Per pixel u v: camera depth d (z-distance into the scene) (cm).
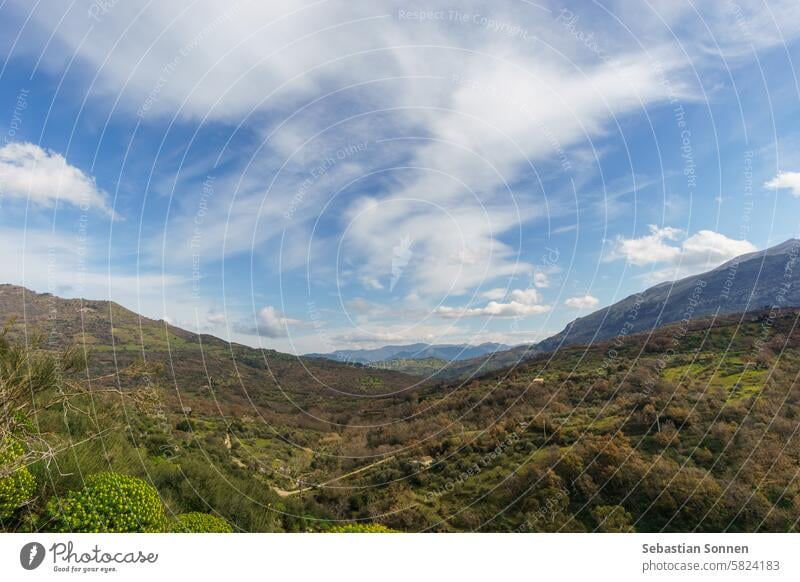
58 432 1062
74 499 877
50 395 983
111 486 911
